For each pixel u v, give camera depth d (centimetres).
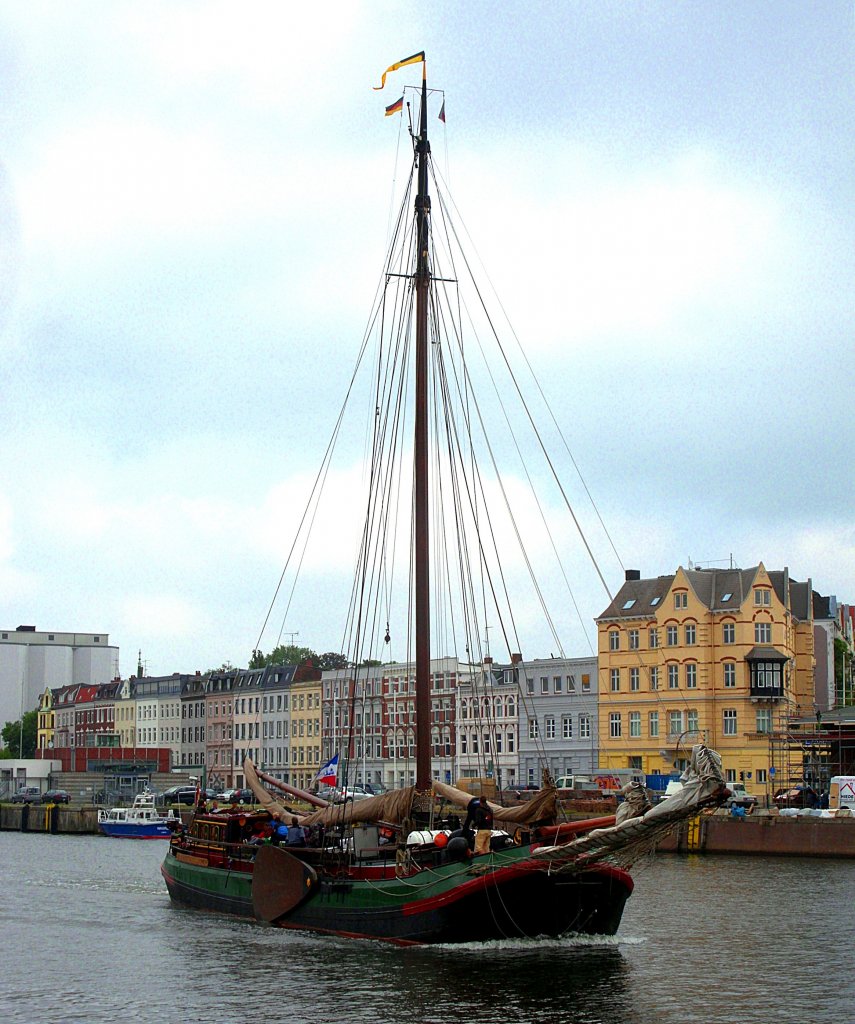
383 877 4147
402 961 3834
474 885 3809
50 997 3547
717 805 3650
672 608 12131
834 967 3894
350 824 4475
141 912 5403
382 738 14875
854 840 7981
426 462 5003
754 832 8281
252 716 17488
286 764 16700
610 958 3931
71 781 18012
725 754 11669
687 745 11819
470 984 3541
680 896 5828
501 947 3953
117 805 14762
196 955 4103
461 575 5438
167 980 3731
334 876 4334
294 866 4431
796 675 12744
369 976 3653
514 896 3838
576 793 9575
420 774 4653
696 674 11894
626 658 12450
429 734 4712
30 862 8862
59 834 13650
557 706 13100
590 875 3925
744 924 4841
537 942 3994
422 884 3947
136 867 8344
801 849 8112
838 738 9194
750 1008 3325
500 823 4188
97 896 6256
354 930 4197
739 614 11719
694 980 3662
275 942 4256
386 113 5362
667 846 8550
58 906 5731
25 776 18538
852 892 5981
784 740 10475
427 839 4128
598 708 12619
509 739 13500
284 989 3538
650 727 12188
